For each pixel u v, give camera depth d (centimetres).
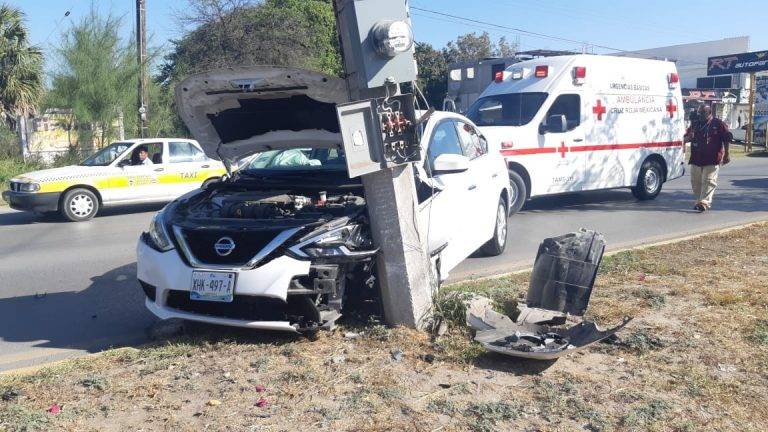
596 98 1330
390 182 541
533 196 1245
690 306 638
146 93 2392
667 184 1877
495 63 2344
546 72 1305
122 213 1541
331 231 543
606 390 461
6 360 561
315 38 3077
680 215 1296
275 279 524
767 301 650
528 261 895
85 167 1459
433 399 446
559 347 511
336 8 545
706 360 511
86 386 471
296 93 577
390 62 525
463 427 411
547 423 416
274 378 479
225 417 423
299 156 721
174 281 548
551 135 1258
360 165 525
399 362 505
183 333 586
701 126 1328
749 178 2039
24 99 2338
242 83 563
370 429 407
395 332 550
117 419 423
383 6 525
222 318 543
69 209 1402
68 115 2361
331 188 621
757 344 541
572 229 1148
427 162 672
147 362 513
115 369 503
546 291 608
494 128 1217
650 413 427
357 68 533
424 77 4719
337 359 509
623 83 1386
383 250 556
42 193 1378
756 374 488
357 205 592
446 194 679
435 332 561
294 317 546
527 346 509
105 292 788
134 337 616
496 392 457
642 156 1436
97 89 2298
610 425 412
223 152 676
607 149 1354
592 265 599
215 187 671
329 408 433
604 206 1424
